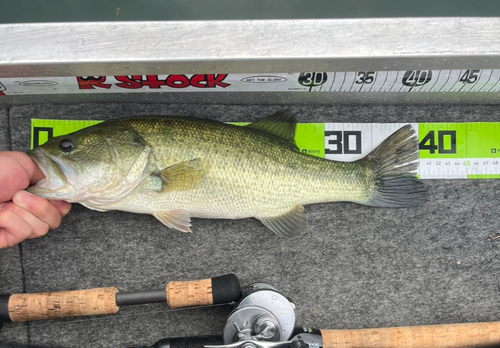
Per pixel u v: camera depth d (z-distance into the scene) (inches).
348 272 17.5
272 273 17.4
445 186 17.7
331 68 13.2
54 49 12.5
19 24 12.5
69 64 12.6
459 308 17.5
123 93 15.8
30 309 13.9
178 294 14.0
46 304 13.9
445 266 17.6
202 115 17.4
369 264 17.6
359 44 12.8
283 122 16.2
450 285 17.6
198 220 17.4
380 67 13.2
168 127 14.9
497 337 14.9
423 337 14.6
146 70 13.1
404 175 16.8
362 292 17.5
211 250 17.3
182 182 14.9
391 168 16.8
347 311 17.3
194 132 15.1
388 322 17.3
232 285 14.1
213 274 17.3
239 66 13.0
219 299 14.1
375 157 16.8
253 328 13.1
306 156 16.1
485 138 17.6
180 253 17.3
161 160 14.7
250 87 15.3
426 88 15.5
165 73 13.3
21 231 14.0
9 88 14.9
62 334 16.7
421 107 17.7
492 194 17.8
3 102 16.7
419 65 13.2
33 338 16.6
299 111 17.6
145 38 12.7
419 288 17.6
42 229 14.6
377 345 14.4
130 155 14.4
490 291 17.6
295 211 16.3
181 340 13.4
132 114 17.2
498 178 17.7
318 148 17.5
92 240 17.2
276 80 14.6
